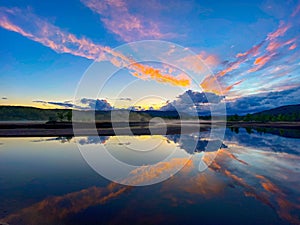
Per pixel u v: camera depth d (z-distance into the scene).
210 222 5.04
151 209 5.76
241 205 6.04
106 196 6.67
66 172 9.61
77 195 6.75
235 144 18.58
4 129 35.78
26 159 12.88
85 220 5.12
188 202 6.23
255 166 10.53
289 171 9.59
